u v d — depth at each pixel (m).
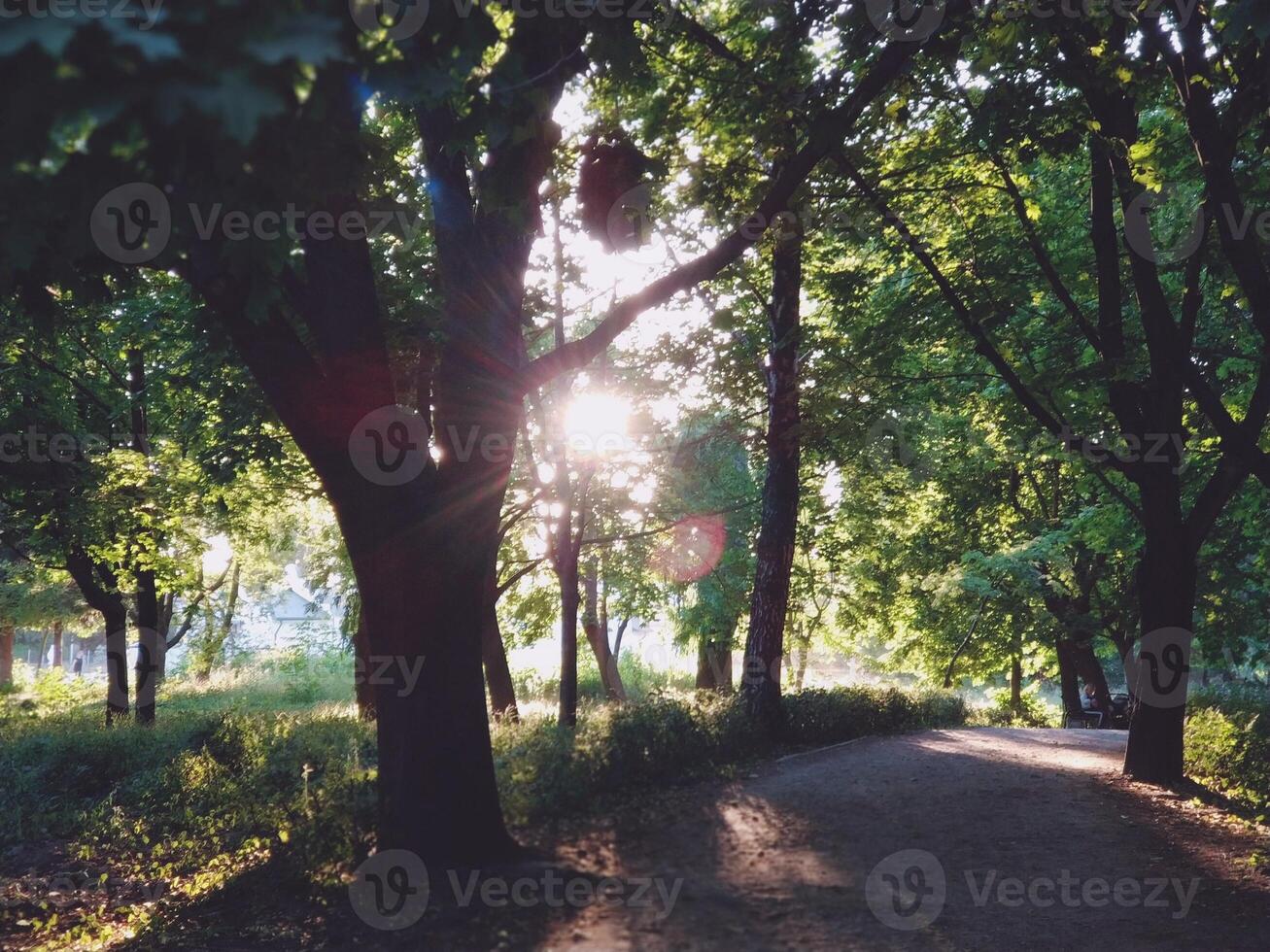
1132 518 21.59
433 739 8.34
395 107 9.34
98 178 4.14
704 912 7.15
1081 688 50.59
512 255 8.93
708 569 29.73
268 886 9.02
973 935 7.31
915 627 35.28
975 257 15.91
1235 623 24.70
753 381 19.05
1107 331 14.65
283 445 20.03
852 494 26.03
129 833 13.54
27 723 24.77
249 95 2.93
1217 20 6.38
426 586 8.41
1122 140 12.85
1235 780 14.45
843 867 8.70
